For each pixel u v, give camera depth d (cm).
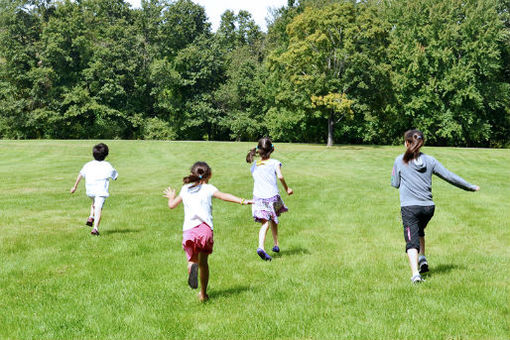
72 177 1891
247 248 743
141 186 1652
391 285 539
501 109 4831
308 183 1697
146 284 552
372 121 4684
